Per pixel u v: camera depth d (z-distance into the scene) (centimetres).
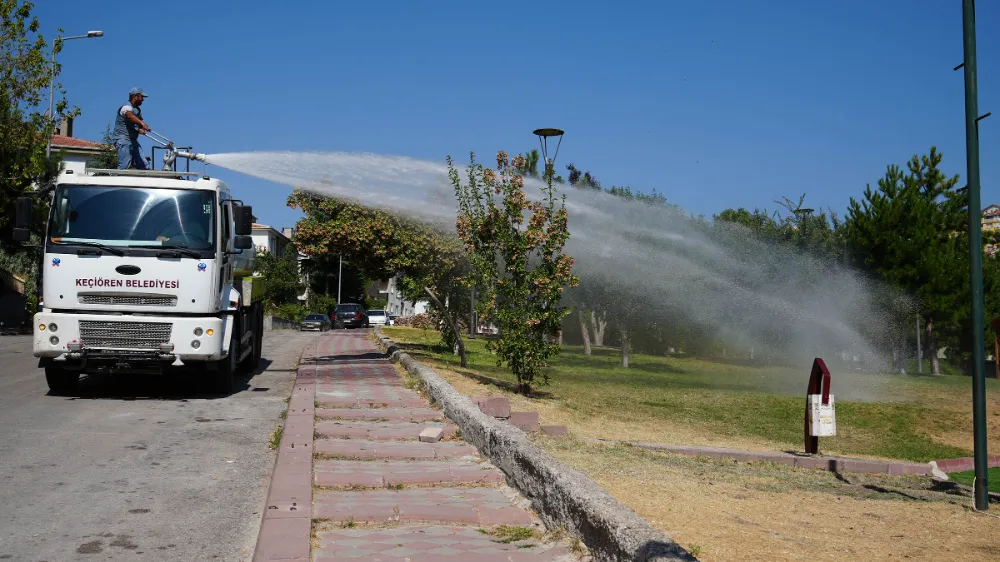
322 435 898
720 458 1090
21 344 2377
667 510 648
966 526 680
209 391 1291
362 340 3164
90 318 1130
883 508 754
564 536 527
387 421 1005
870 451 1416
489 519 580
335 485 675
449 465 761
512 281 1470
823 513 702
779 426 1559
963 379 2745
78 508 605
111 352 1134
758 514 668
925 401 2023
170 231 1160
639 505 660
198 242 1166
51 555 500
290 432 895
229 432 938
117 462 761
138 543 529
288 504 603
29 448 810
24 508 600
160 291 1145
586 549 493
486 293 1488
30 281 3556
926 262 3019
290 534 531
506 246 1445
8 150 3108
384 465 760
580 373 2408
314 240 1814
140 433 912
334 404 1107
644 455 1009
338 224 1752
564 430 1111
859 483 969
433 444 859
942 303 3027
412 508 605
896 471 1098
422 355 2120
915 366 4006
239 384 1411
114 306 1138
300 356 2086
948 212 3200
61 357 1130
